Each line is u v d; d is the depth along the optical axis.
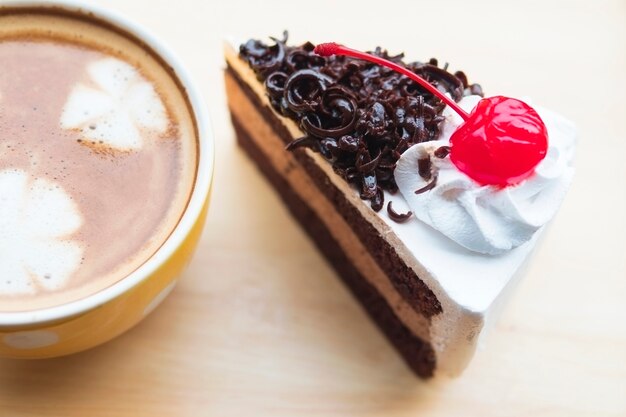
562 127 0.27
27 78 0.27
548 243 0.30
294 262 0.29
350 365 0.28
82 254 0.25
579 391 0.28
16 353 0.25
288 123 0.28
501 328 0.29
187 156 0.26
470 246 0.25
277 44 0.28
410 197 0.26
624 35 0.33
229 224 0.30
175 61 0.27
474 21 0.33
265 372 0.28
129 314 0.25
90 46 0.27
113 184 0.26
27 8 0.27
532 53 0.32
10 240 0.25
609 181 0.31
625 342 0.29
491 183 0.25
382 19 0.32
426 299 0.26
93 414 0.27
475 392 0.28
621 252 0.30
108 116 0.26
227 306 0.29
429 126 0.26
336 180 0.27
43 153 0.26
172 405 0.27
